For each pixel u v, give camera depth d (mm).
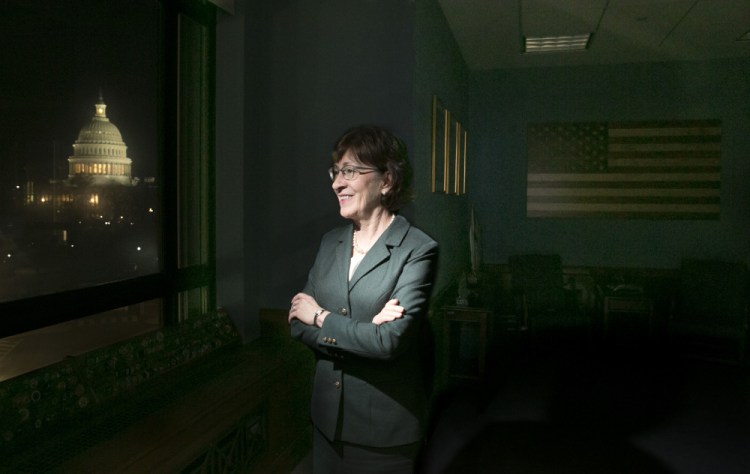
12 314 2086
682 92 6707
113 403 2379
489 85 7188
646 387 4918
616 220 6934
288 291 3756
